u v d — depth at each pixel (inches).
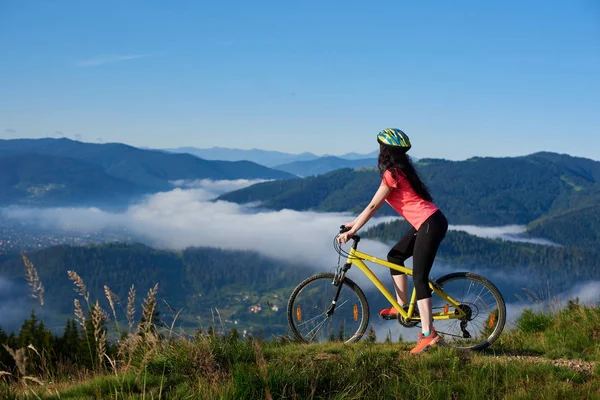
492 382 170.4
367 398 161.0
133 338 164.6
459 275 217.5
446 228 205.8
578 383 173.6
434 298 214.7
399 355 193.5
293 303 219.0
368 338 215.6
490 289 217.2
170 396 157.3
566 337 231.3
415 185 203.3
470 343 216.7
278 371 165.0
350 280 218.8
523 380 173.9
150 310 168.4
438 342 211.6
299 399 156.9
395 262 217.6
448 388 164.4
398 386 164.6
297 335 217.2
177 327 191.5
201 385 161.9
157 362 175.9
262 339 202.1
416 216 205.0
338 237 216.7
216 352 183.2
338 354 193.2
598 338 226.5
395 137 202.5
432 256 203.9
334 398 157.3
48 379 180.4
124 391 162.7
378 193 207.5
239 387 155.6
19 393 162.1
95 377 177.8
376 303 216.7
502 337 243.9
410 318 213.9
